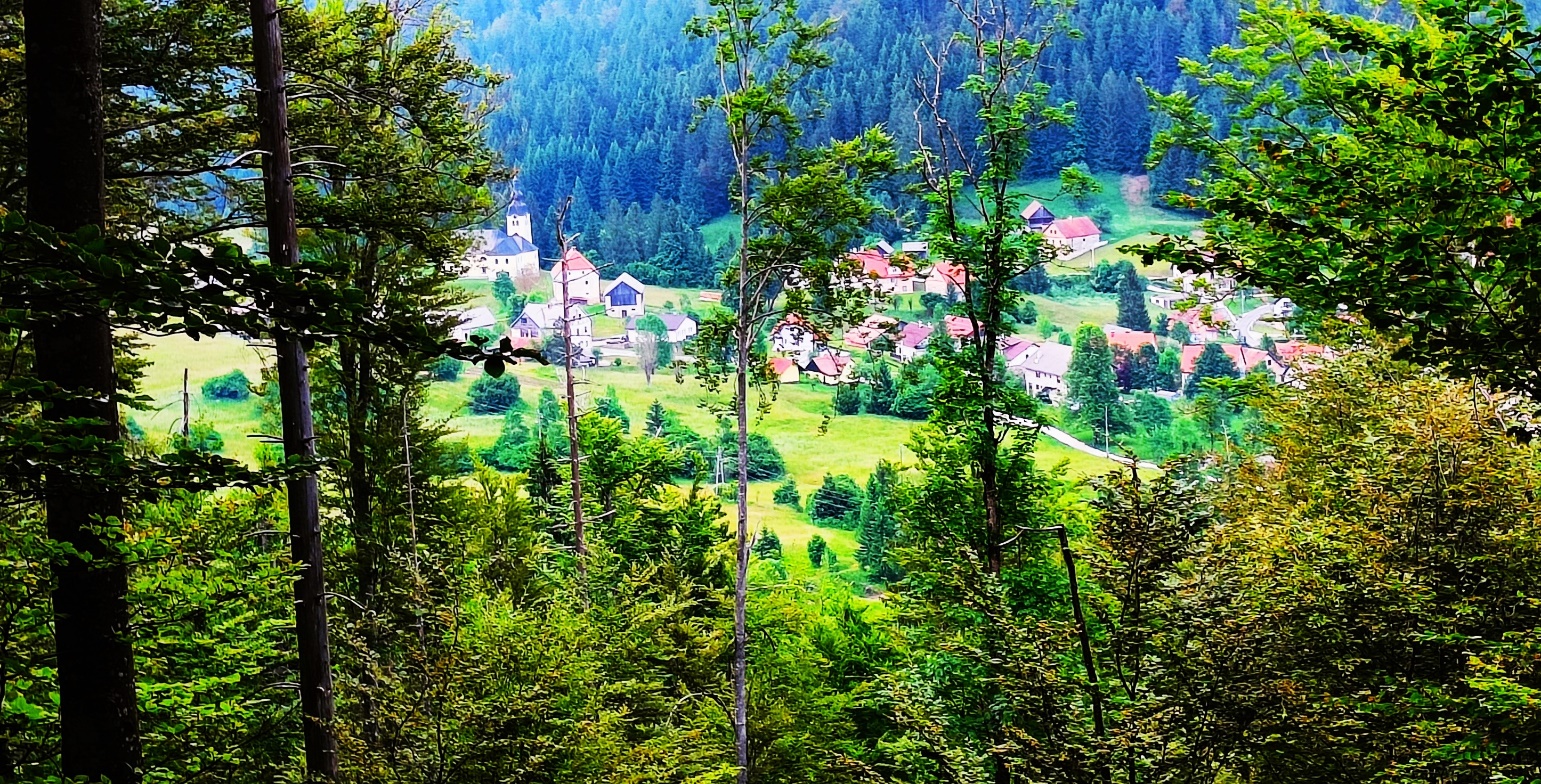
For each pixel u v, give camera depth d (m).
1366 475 9.14
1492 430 8.48
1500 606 7.46
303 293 3.17
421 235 12.15
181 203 12.09
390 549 10.47
